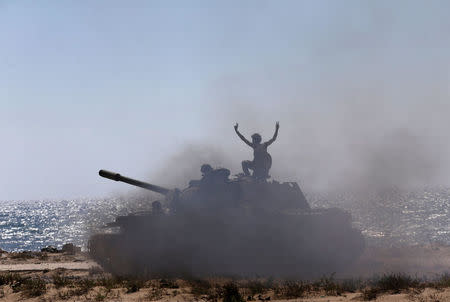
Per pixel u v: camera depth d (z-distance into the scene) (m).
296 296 41.34
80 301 41.78
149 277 53.41
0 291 47.94
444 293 36.81
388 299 36.66
